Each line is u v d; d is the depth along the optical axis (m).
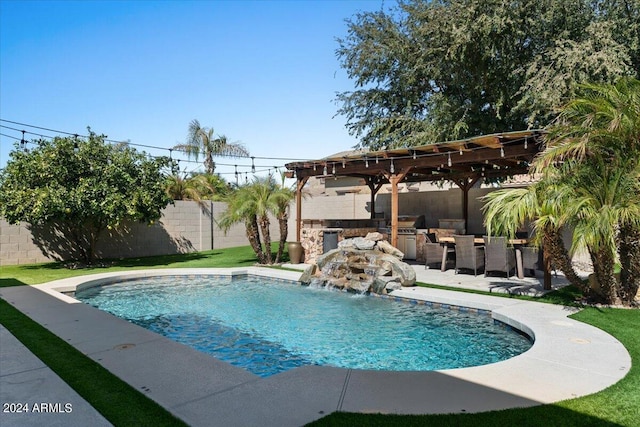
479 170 13.59
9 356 4.46
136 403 3.29
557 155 6.39
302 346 5.80
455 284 9.05
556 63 13.46
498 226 6.84
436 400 3.33
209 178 24.30
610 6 14.47
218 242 18.94
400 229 13.64
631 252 6.40
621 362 4.21
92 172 13.02
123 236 15.83
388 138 17.78
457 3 14.33
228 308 8.10
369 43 17.48
